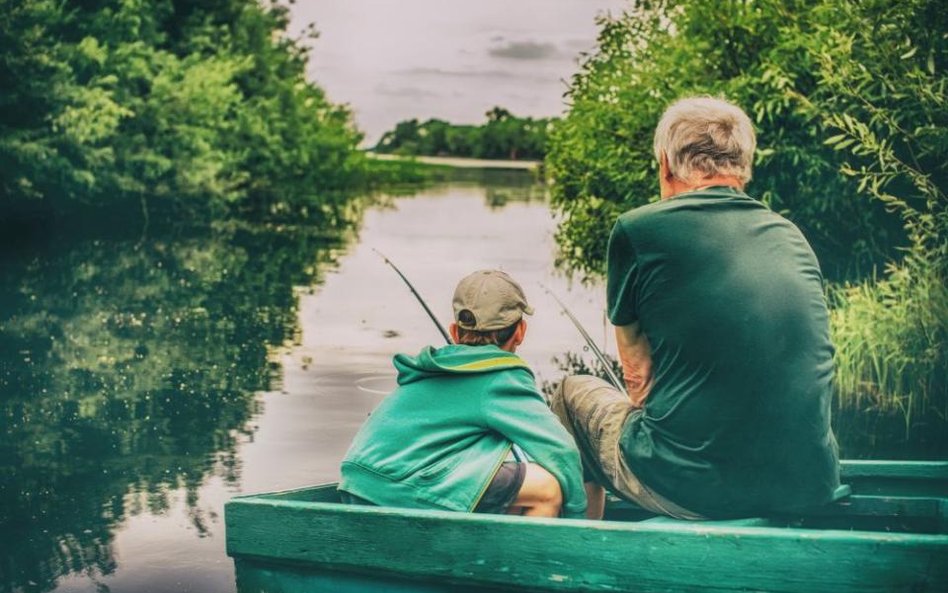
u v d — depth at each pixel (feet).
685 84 32.04
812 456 11.17
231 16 96.02
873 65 26.68
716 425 11.06
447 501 11.48
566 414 12.67
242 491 18.29
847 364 24.20
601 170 36.17
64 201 69.97
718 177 11.60
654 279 11.30
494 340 12.04
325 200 102.58
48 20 61.62
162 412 23.59
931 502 12.55
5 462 19.94
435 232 68.18
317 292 41.57
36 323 34.45
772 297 11.05
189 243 60.44
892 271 29.84
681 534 10.62
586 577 10.85
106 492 18.24
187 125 76.48
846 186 28.91
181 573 14.75
